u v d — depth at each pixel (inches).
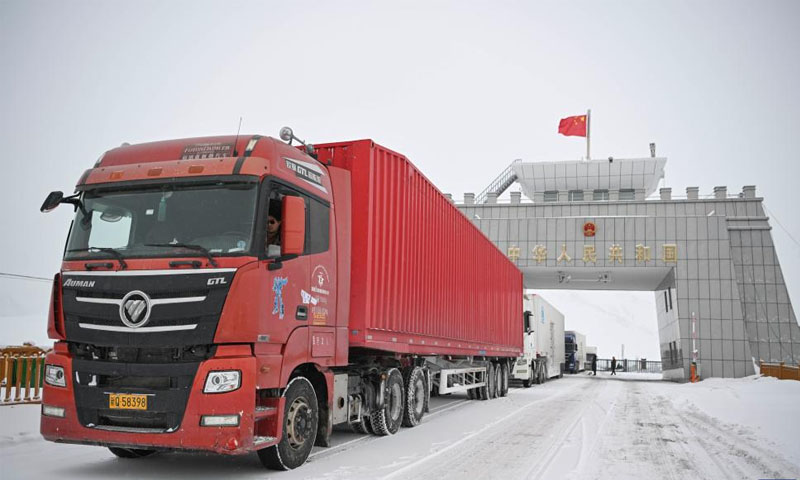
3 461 274.2
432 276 463.5
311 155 324.2
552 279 1647.4
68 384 238.7
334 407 314.7
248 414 227.9
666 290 1557.6
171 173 255.0
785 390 792.3
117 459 287.4
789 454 328.2
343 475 259.3
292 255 259.8
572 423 467.5
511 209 1502.2
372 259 346.9
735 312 1355.8
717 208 1435.8
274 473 261.9
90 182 263.6
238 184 249.6
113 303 236.7
